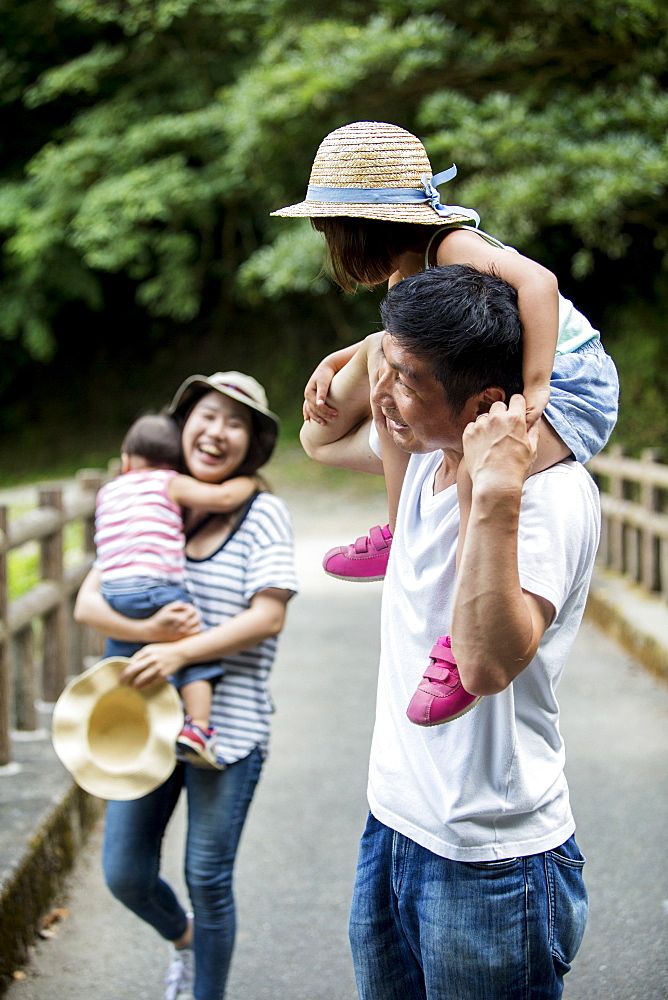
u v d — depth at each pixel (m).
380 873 1.69
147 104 15.16
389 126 1.72
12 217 15.48
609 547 8.32
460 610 1.40
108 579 2.73
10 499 14.53
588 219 9.32
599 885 3.52
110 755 2.57
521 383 1.49
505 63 10.53
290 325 17.88
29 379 19.03
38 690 4.98
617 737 5.00
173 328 18.77
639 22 9.39
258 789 4.43
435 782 1.59
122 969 3.06
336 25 10.98
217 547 2.75
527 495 1.53
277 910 3.43
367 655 6.54
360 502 13.07
